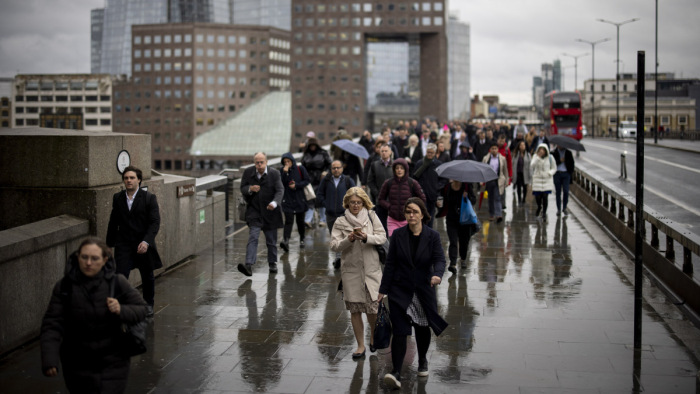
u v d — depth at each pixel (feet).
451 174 40.22
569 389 22.79
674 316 31.50
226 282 38.47
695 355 26.16
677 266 36.32
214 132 648.38
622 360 25.59
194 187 44.14
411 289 23.57
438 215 41.83
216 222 50.88
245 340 28.14
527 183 74.33
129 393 22.49
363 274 26.17
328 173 44.16
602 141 250.98
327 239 53.31
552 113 187.21
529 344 27.53
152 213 29.78
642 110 26.50
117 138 34.01
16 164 31.86
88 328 17.13
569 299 34.71
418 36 592.60
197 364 25.26
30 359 25.26
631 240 48.75
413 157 63.31
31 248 26.84
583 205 75.82
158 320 30.94
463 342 27.84
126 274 29.73
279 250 48.52
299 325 30.30
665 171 115.96
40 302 27.76
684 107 416.05
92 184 31.78
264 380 23.72
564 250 48.55
